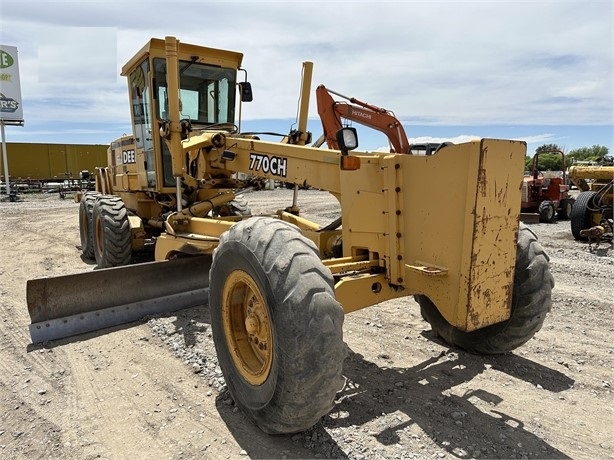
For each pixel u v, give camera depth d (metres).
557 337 4.39
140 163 6.88
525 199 14.79
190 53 6.19
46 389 3.45
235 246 2.81
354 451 2.64
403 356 3.98
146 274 4.92
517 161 2.71
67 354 4.06
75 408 3.19
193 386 3.47
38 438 2.86
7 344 4.31
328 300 2.45
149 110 6.30
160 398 3.30
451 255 2.72
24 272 7.20
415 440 2.76
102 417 3.08
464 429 2.88
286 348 2.42
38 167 29.38
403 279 3.03
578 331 4.54
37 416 3.10
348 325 4.76
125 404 3.23
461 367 3.76
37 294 4.31
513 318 3.51
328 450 2.66
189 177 5.24
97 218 6.79
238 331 3.06
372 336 4.45
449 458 2.59
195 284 5.26
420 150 3.82
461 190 2.63
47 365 3.86
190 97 6.37
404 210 2.98
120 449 2.74
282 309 2.45
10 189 25.62
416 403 3.19
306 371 2.39
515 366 3.77
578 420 2.99
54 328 4.38
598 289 6.04
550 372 3.67
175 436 2.85
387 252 3.08
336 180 3.49
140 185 6.92
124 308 4.78
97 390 3.43
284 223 2.80
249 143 4.34
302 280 2.45
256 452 2.68
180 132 5.18
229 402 3.22
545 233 12.02
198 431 2.90
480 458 2.60
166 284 5.06
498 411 3.09
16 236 10.83
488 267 2.70
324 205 19.22
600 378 3.57
